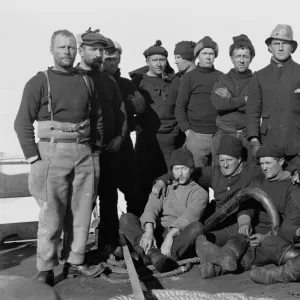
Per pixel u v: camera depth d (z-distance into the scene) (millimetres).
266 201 5707
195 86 7184
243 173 6188
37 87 5262
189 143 7266
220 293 4723
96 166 5551
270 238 5488
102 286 5363
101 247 6316
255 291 5023
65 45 5285
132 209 7109
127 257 5398
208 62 7176
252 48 6777
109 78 6160
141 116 7477
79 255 5570
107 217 6312
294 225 5461
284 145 6316
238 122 6723
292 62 6395
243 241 5594
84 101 5391
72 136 5344
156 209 6184
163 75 7469
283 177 5855
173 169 6168
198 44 7234
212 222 6035
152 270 5719
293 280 5105
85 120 5434
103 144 6004
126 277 5613
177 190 6191
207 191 6586
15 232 7195
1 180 7102
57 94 5281
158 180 6297
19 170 7148
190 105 7246
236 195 5906
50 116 5309
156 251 5766
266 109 6402
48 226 5324
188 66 7660
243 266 5574
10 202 9016
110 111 6086
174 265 5730
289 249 5426
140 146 7539
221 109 6730
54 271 5840
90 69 6082
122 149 6996
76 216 5527
